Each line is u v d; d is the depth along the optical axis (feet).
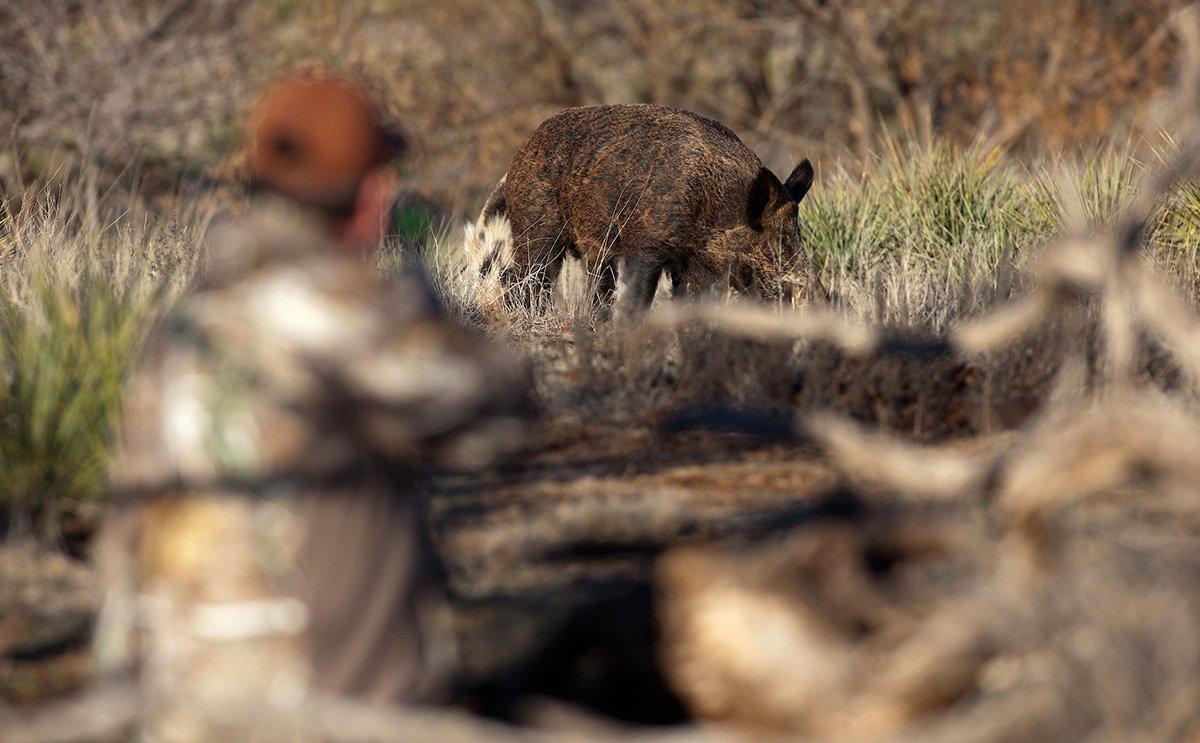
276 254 28.40
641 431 64.03
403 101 222.48
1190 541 43.47
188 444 27.94
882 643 31.50
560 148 106.93
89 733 28.32
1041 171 107.45
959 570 39.01
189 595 27.96
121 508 29.30
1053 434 37.45
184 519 28.02
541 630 40.22
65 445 50.26
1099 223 88.74
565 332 84.17
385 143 29.68
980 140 125.90
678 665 33.27
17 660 39.06
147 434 28.81
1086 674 30.17
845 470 55.72
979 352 67.77
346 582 28.17
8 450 49.37
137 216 110.93
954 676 30.99
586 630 37.09
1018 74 217.36
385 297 28.40
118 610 29.37
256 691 27.94
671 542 47.65
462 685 37.09
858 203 111.96
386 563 28.84
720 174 98.32
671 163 98.89
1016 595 31.94
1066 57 213.66
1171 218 87.15
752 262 95.81
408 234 125.18
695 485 54.85
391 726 27.63
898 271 94.48
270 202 28.81
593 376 71.05
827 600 32.73
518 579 45.06
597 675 36.50
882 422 64.13
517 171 110.01
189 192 161.68
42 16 173.68
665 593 34.83
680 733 31.58
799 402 67.77
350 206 29.01
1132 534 43.98
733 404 66.03
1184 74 88.48
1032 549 34.17
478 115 236.22
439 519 51.24
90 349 53.93
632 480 56.08
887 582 35.58
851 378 66.64
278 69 200.13
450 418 27.94
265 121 28.96
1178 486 39.73
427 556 30.53
